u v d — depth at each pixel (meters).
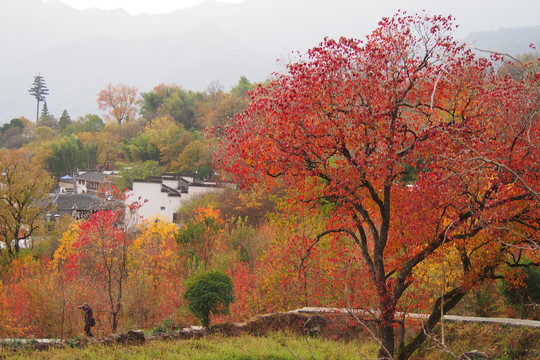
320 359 14.80
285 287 21.33
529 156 12.25
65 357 14.24
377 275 14.91
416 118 14.91
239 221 34.34
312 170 14.38
